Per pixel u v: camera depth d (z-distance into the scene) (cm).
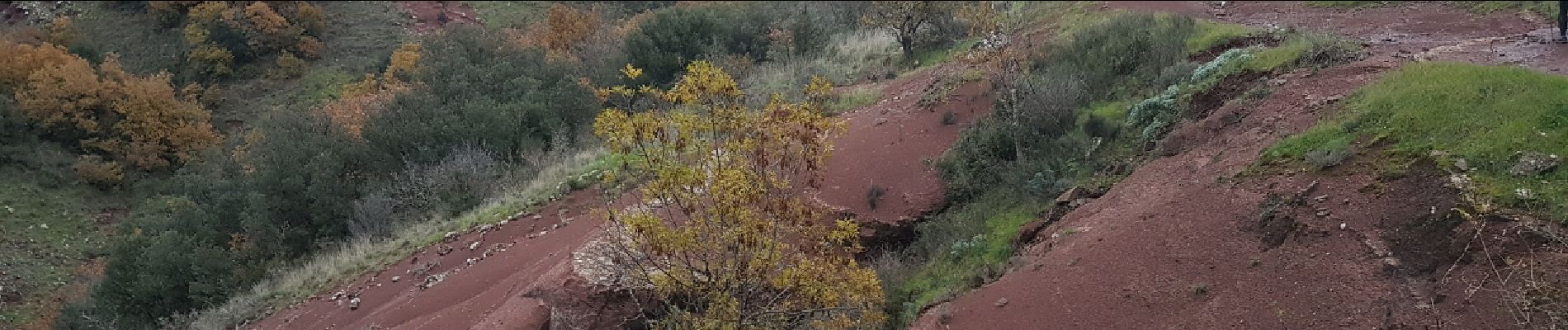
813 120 738
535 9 4375
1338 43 1012
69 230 2370
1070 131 1089
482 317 929
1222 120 935
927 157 1152
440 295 1065
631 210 927
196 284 1369
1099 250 794
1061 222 900
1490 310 575
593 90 1878
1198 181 832
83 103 2697
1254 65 1016
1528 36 1067
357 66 3650
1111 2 1769
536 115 1870
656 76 2222
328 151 1734
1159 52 1205
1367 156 735
